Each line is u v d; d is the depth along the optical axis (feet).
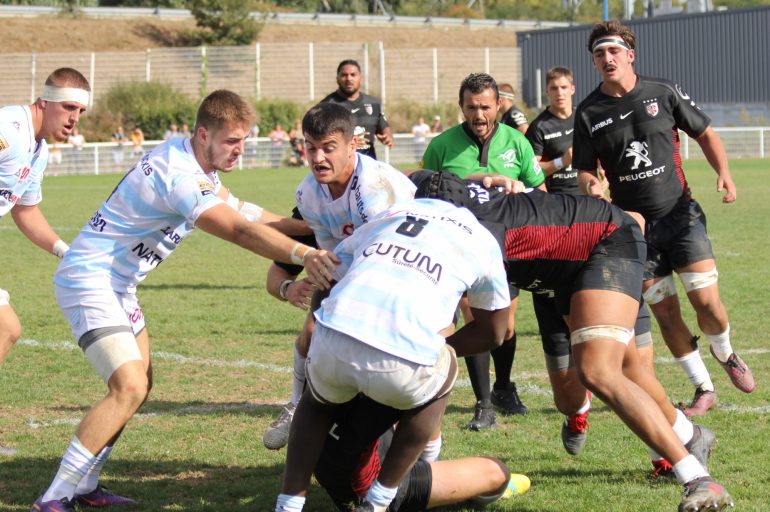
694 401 36.09
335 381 21.85
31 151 30.22
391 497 22.75
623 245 24.99
